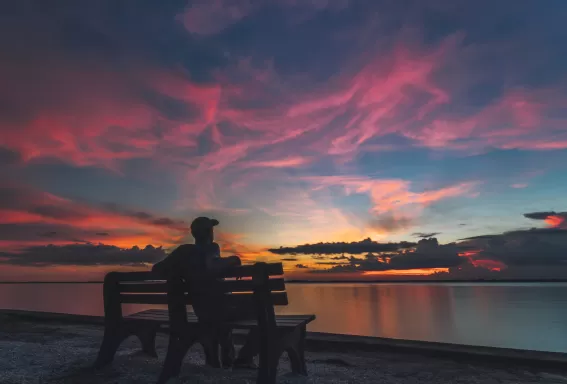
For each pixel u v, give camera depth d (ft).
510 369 14.43
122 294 14.12
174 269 12.54
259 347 11.10
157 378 12.75
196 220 13.07
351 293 337.93
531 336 73.26
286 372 13.80
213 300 11.91
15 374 13.14
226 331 13.82
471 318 112.98
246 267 11.50
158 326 13.15
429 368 14.57
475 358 15.55
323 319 105.91
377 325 90.48
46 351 16.81
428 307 159.84
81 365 14.37
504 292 336.29
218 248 12.90
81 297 196.75
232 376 12.89
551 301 203.00
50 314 27.14
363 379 13.08
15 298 176.65
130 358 15.38
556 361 14.44
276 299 11.09
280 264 11.08
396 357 16.25
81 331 22.27
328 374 13.62
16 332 21.97
